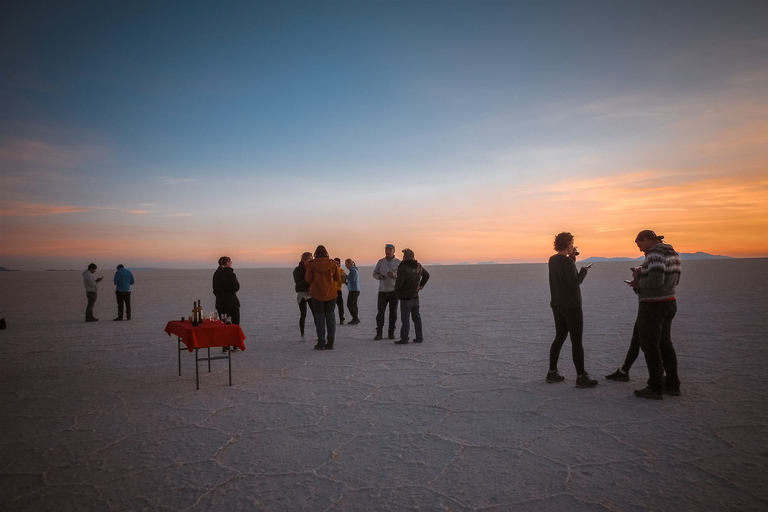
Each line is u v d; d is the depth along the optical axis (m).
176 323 6.69
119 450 3.92
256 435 4.24
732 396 5.25
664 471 3.39
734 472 3.37
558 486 3.18
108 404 5.28
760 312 13.29
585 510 2.87
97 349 8.95
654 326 5.11
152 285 47.09
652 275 4.96
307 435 4.23
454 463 3.58
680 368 6.61
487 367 6.97
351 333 10.80
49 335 10.84
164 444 4.04
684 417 4.55
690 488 3.13
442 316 14.10
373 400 5.32
